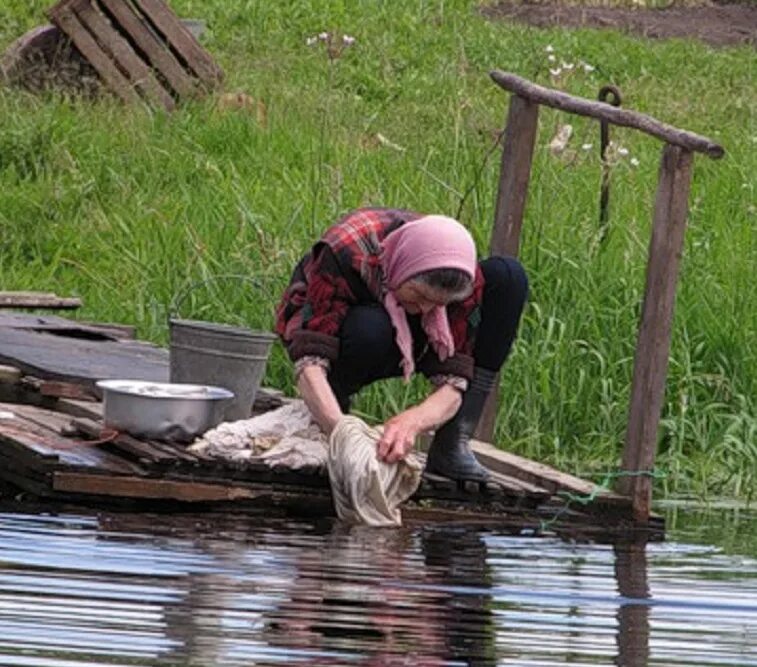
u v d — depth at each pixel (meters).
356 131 36.28
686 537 17.61
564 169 28.47
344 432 16.95
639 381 18.34
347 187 28.33
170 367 18.47
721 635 13.10
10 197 30.89
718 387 23.03
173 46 37.88
